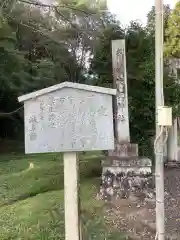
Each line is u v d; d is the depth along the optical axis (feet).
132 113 37.55
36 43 53.31
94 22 36.99
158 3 15.60
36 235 19.49
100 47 37.78
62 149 14.37
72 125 14.34
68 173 14.74
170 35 29.50
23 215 23.15
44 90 14.34
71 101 14.37
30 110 14.48
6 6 32.96
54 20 42.22
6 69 46.55
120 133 29.84
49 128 14.43
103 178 28.73
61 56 57.88
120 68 29.78
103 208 24.75
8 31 37.50
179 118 43.52
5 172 37.86
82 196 27.43
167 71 38.22
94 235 18.79
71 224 14.75
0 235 19.77
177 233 20.34
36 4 31.45
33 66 52.26
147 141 38.42
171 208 25.63
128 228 20.92
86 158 41.96
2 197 28.22
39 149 14.42
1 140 69.67
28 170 36.50
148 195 27.73
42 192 29.73
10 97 59.16
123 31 37.55
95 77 39.06
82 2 32.30
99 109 14.32
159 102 15.66
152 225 21.39
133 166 28.60
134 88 37.58
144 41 37.27
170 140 43.75
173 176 37.29
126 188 28.17
